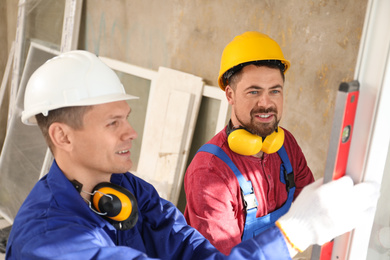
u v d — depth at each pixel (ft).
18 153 12.96
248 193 5.55
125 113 4.21
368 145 3.33
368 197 3.44
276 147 5.69
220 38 9.46
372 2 3.11
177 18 10.16
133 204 4.19
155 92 10.44
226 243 5.28
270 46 5.62
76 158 4.14
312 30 7.85
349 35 7.36
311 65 7.98
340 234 3.57
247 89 5.60
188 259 4.53
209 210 5.36
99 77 4.24
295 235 3.61
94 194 4.14
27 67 13.41
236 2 8.98
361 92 3.26
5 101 14.84
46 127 4.19
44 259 3.56
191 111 9.91
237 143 5.50
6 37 15.12
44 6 12.91
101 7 11.77
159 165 10.29
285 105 8.54
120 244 4.31
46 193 4.07
